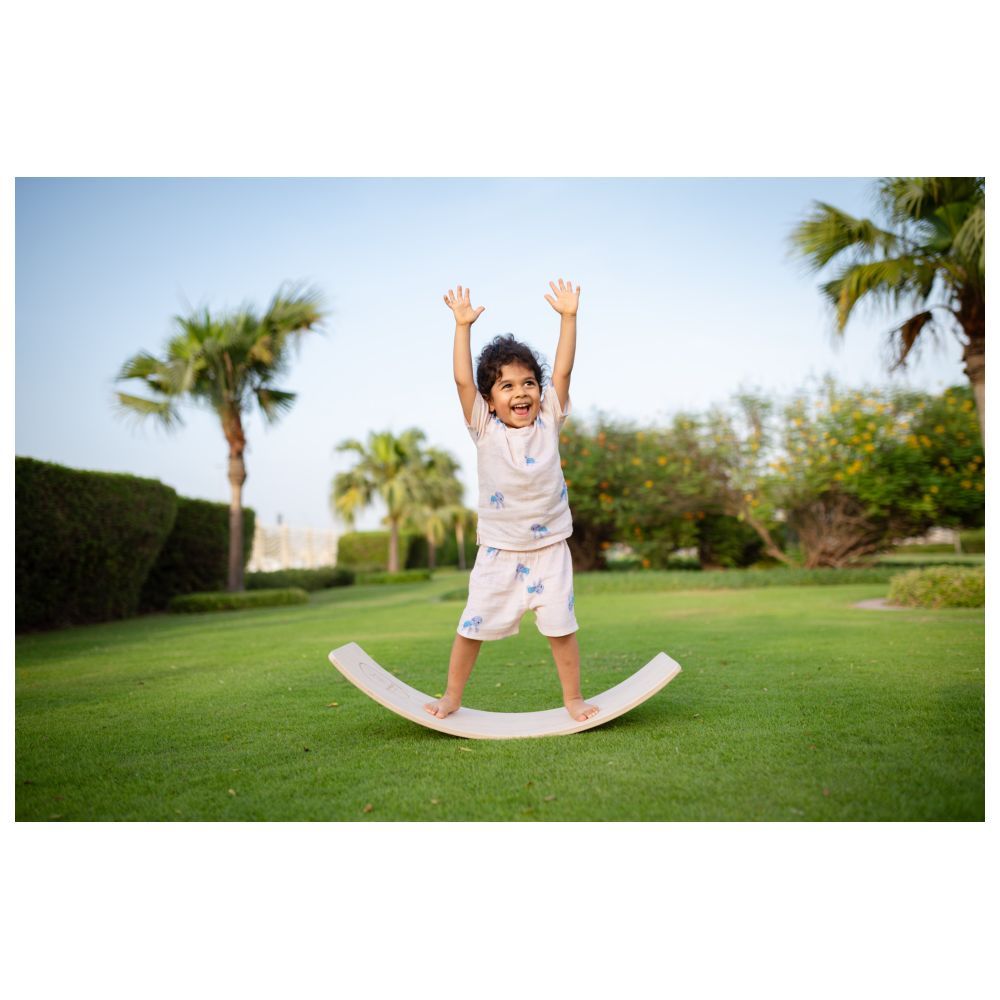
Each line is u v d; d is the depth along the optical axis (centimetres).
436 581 2002
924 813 210
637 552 1513
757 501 1347
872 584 1159
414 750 278
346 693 393
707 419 1372
